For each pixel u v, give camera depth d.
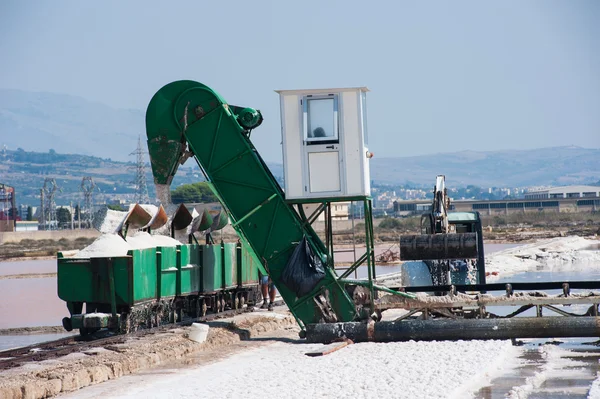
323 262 48.62
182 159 51.06
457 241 52.84
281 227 49.12
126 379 36.72
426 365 36.69
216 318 57.22
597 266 115.94
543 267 117.38
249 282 65.88
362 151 47.94
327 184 48.25
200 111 49.59
